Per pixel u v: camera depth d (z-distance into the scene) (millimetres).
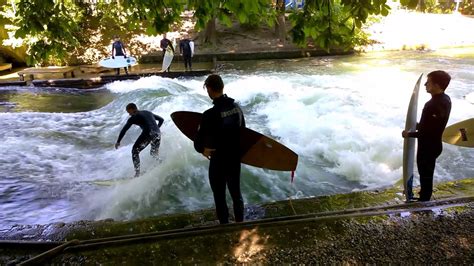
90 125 8859
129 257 2953
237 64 16078
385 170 5984
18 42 14812
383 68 14070
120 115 9555
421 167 3742
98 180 5922
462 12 26578
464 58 15758
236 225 3355
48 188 5609
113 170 6301
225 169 3316
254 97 10219
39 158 6793
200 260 2902
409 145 3848
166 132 7277
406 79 12000
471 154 6418
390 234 3189
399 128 7477
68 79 13117
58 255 2975
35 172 6195
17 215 4824
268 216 3881
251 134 3533
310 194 5398
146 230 3674
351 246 3039
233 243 3111
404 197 4199
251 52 17188
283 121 8203
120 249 3051
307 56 17500
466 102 9180
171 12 3846
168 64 13766
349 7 2773
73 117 9508
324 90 10398
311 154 6629
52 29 3580
